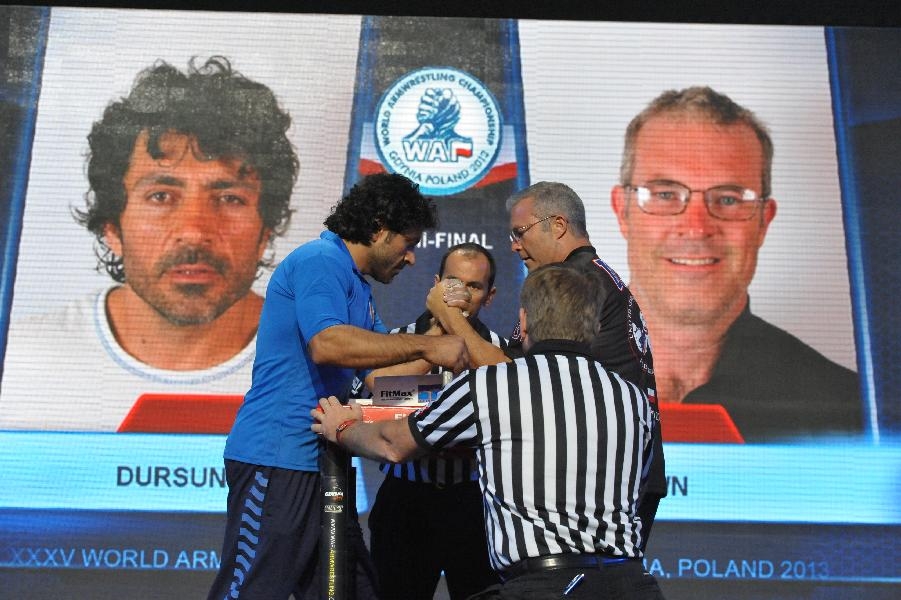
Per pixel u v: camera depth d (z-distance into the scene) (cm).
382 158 621
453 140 623
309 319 320
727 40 632
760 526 588
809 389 603
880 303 611
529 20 632
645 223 618
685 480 591
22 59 616
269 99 622
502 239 615
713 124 626
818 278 613
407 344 316
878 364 606
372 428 301
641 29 634
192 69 622
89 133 614
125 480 583
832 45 632
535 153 623
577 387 288
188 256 607
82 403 591
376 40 629
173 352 599
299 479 333
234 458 337
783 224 618
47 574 567
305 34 628
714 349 608
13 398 588
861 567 583
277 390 335
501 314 609
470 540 383
